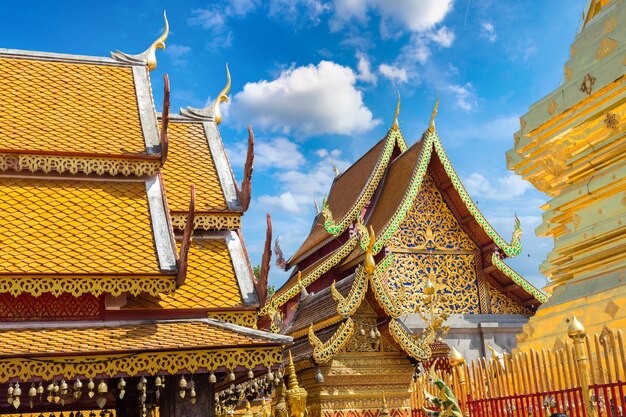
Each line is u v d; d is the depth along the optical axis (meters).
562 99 11.41
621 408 7.71
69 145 12.34
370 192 30.36
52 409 15.20
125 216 11.85
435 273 26.69
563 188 11.87
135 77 14.66
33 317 10.66
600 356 8.30
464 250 27.27
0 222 11.16
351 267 28.02
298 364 16.31
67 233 11.24
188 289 11.76
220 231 13.16
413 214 27.17
